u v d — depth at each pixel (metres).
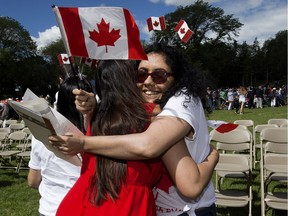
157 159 1.53
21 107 1.37
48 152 2.12
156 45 1.80
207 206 1.73
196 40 63.50
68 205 1.51
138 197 1.46
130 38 1.50
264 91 29.05
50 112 1.40
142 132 1.46
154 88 1.74
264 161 4.67
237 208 4.89
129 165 1.45
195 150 1.58
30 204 5.68
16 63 55.69
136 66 1.77
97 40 1.50
